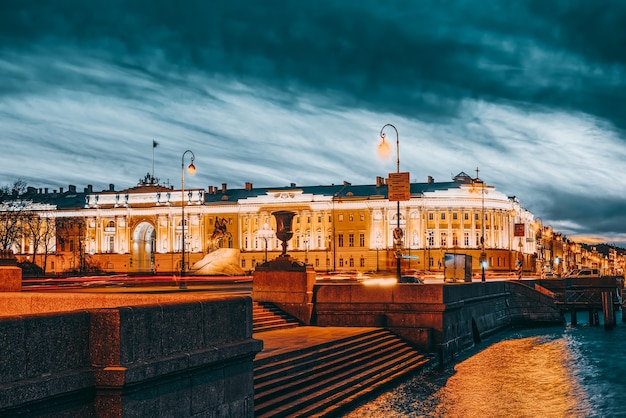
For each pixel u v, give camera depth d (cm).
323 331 3062
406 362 3017
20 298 2105
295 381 2180
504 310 6019
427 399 2564
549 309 6612
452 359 3562
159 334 1238
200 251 15012
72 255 15675
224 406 1431
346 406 2222
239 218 14788
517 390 2964
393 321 3347
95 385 1120
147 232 15875
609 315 6194
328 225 14362
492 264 14062
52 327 1064
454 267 5206
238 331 1498
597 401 2748
